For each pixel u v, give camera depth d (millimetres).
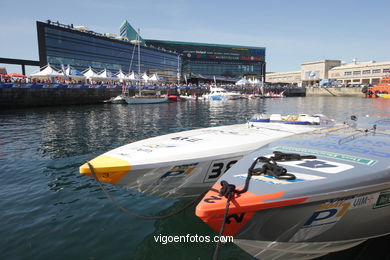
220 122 17906
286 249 3295
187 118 20266
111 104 36781
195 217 4660
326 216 3092
